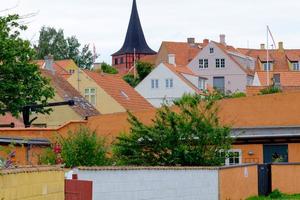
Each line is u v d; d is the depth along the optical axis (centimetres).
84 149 5644
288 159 9412
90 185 3653
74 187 3644
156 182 4722
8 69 9094
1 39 9050
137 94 17600
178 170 5047
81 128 6288
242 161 9388
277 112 9869
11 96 9138
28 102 9362
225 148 6806
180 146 6619
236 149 9419
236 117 9881
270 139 9425
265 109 9888
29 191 2956
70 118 13638
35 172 3017
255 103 9881
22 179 2891
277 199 6625
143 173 4559
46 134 8744
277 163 7175
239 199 6288
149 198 4622
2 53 9012
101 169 4141
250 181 6669
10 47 9088
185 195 5150
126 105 16312
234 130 9462
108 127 9612
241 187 6362
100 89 16350
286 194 7212
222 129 6819
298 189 7369
